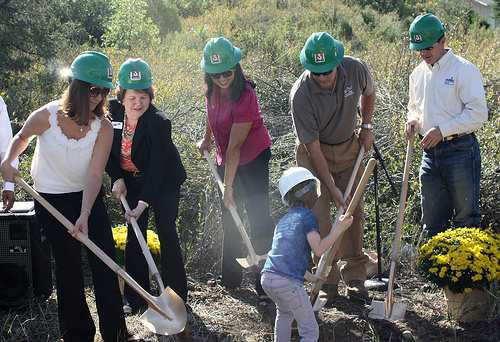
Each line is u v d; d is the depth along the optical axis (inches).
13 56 358.6
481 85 150.2
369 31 655.1
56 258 121.7
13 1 360.8
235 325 146.0
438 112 156.0
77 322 123.8
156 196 141.7
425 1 656.4
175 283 149.6
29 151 239.6
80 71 113.0
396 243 147.5
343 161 158.6
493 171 192.1
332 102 146.6
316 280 126.6
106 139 121.7
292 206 125.4
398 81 265.6
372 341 135.9
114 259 126.5
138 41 494.0
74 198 124.9
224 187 148.7
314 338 121.0
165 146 142.6
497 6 800.3
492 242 143.5
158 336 139.3
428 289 163.8
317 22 676.1
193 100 273.7
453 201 161.9
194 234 198.1
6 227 146.9
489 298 138.3
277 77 305.0
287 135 225.3
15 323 144.6
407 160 157.9
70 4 590.2
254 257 141.3
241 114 143.4
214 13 813.9
